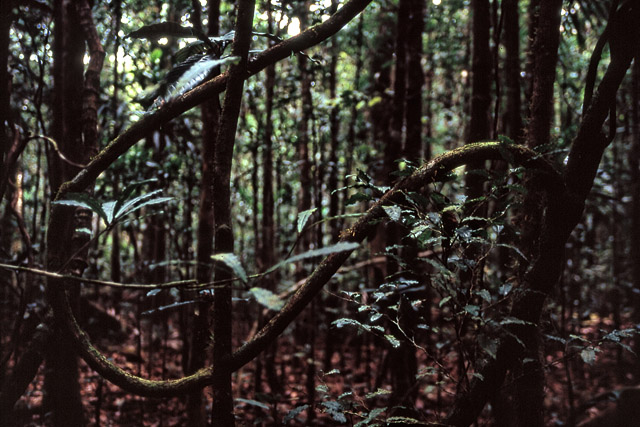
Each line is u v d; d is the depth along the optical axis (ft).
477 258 6.49
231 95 5.35
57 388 7.93
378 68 19.54
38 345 6.57
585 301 20.39
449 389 13.85
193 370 9.48
